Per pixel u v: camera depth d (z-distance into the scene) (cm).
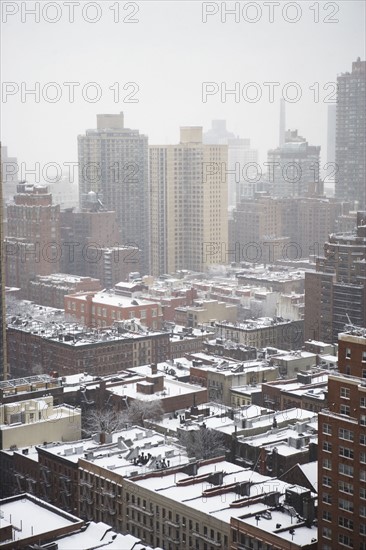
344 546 18400
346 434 18162
